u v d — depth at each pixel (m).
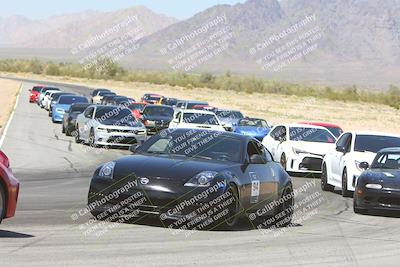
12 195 17.62
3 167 17.47
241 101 146.12
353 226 23.30
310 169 40.69
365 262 17.14
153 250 17.08
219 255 16.94
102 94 101.06
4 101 102.38
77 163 41.00
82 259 15.62
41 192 28.22
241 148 21.95
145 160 20.69
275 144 43.66
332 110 135.00
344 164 32.88
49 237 18.05
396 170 27.11
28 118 75.44
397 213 27.31
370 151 33.03
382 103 184.75
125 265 15.26
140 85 198.50
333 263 16.86
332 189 35.50
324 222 24.08
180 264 15.69
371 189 26.02
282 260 16.84
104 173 20.41
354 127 94.12
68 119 58.09
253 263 16.27
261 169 22.36
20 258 15.37
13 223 20.03
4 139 51.69
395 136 34.22
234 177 20.61
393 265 16.86
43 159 41.91
